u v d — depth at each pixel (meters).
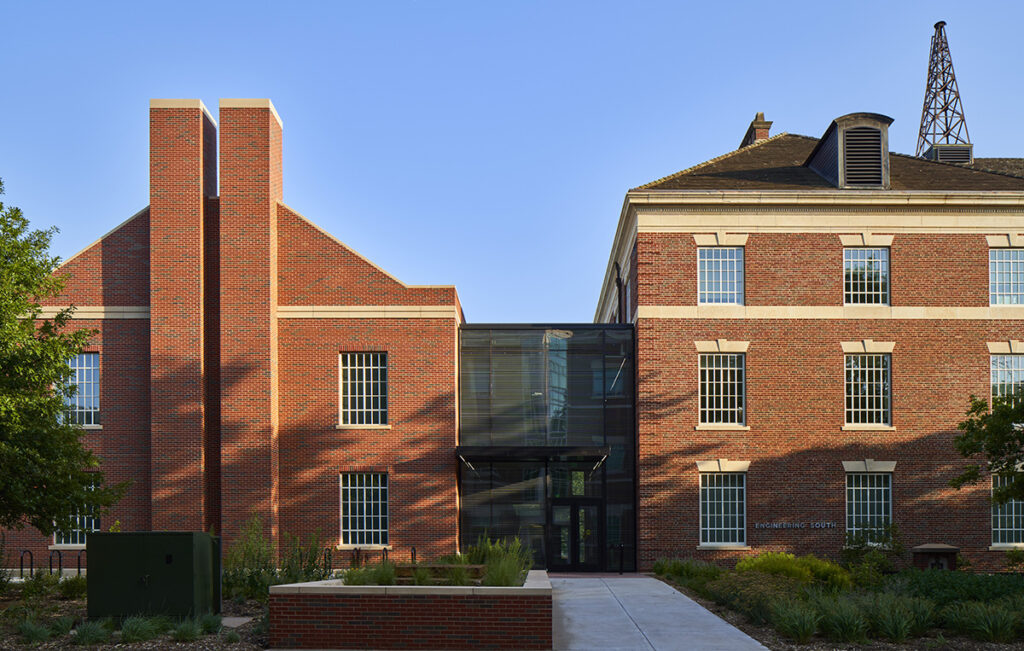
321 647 17.30
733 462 31.89
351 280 32.84
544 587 17.45
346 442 32.28
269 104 32.53
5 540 31.19
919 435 32.06
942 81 68.12
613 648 16.97
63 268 32.53
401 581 18.69
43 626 18.16
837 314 32.41
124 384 32.22
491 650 17.19
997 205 32.50
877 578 25.69
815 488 31.84
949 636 18.22
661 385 32.22
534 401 33.44
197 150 32.41
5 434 21.98
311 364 32.56
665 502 31.81
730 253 32.81
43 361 22.97
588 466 32.97
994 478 31.78
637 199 32.50
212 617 18.48
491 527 32.66
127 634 17.22
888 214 32.75
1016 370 32.47
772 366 32.28
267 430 31.44
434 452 32.25
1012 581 21.48
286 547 31.62
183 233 32.09
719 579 24.81
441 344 32.62
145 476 31.89
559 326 33.75
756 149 38.53
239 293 31.91
